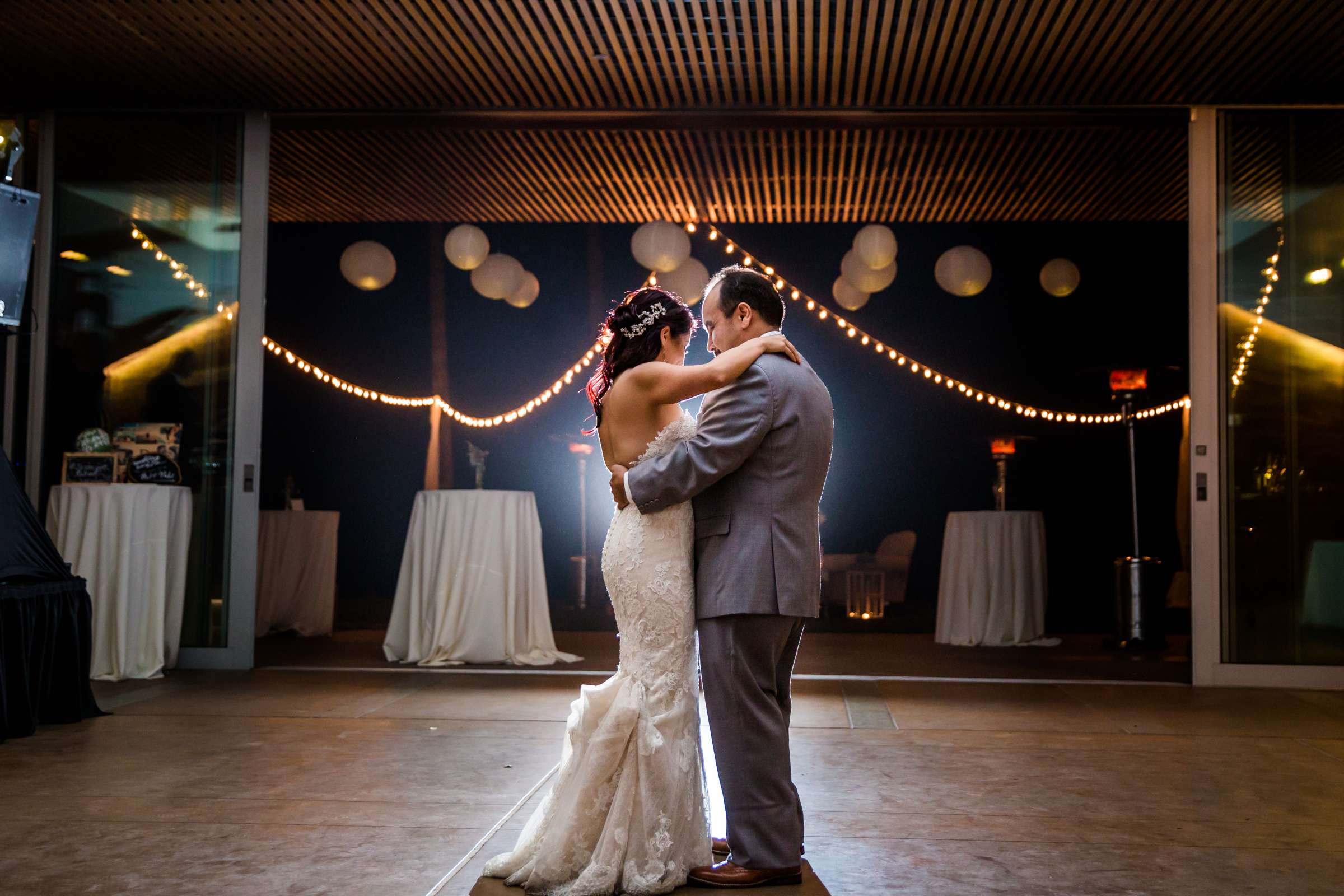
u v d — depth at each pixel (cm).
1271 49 452
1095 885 219
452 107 530
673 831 216
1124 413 671
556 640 684
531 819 223
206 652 516
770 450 221
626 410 231
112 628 484
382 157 617
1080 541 1102
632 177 652
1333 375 495
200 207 530
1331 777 312
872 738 368
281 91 514
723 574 220
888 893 213
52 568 386
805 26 435
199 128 535
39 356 525
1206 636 489
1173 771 320
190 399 522
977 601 654
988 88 497
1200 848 244
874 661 575
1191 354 499
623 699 218
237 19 441
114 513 484
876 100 513
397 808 273
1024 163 609
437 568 545
